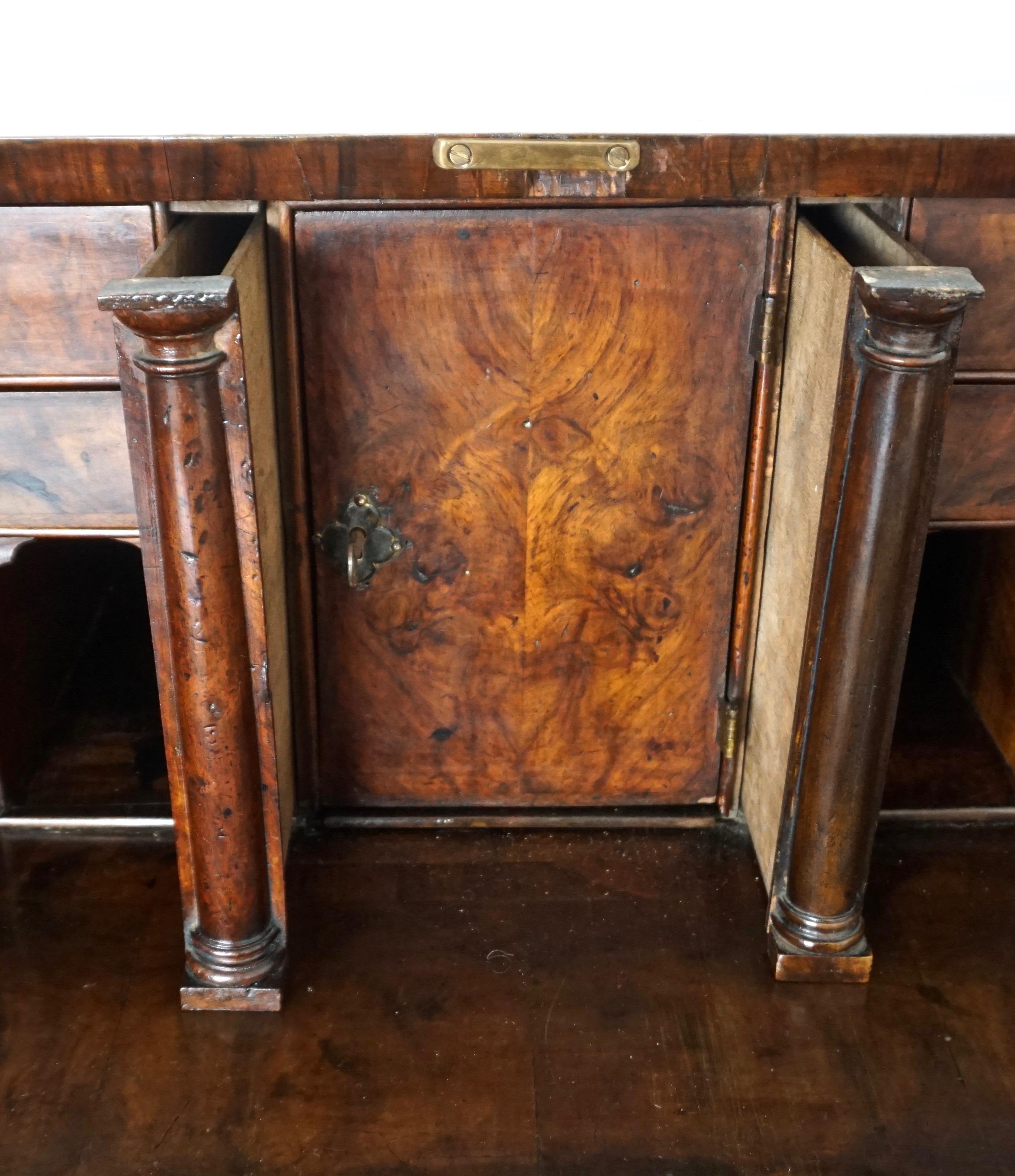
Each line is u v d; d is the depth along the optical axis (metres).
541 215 1.30
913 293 1.06
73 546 1.96
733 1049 1.33
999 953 1.46
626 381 1.38
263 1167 1.20
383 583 1.48
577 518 1.45
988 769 1.73
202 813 1.27
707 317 1.35
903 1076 1.31
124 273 1.27
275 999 1.36
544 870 1.56
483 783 1.61
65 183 1.22
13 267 1.26
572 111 1.25
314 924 1.47
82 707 1.84
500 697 1.55
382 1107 1.26
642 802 1.63
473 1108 1.26
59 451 1.33
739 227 1.31
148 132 1.21
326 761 1.59
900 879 1.56
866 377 1.15
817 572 1.26
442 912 1.50
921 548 1.21
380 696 1.55
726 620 1.52
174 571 1.16
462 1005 1.38
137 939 1.46
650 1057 1.32
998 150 1.23
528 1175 1.20
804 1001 1.39
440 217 1.30
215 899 1.32
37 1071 1.29
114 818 1.62
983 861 1.59
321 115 1.24
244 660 1.23
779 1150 1.23
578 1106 1.27
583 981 1.41
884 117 1.25
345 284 1.32
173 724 1.27
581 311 1.34
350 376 1.37
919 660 1.96
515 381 1.38
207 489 1.13
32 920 1.48
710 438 1.42
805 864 1.37
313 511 1.44
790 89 1.28
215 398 1.11
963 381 1.32
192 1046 1.33
